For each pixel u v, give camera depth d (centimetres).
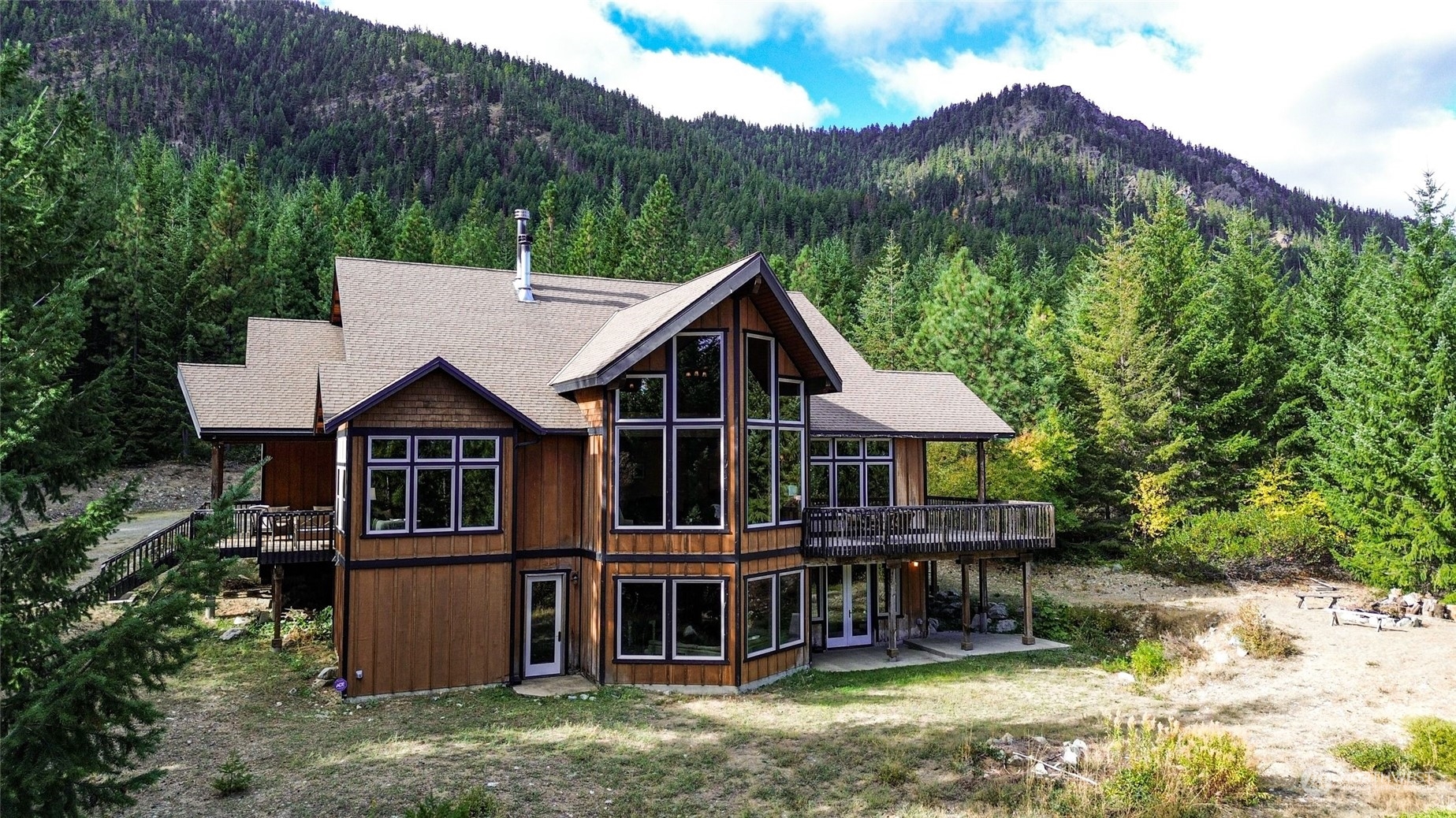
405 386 1667
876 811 1154
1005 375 3950
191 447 4647
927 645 2236
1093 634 2339
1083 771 1276
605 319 2331
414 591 1698
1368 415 2586
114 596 931
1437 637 2022
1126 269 3800
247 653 1870
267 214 7006
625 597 1798
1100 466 3528
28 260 906
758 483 1850
